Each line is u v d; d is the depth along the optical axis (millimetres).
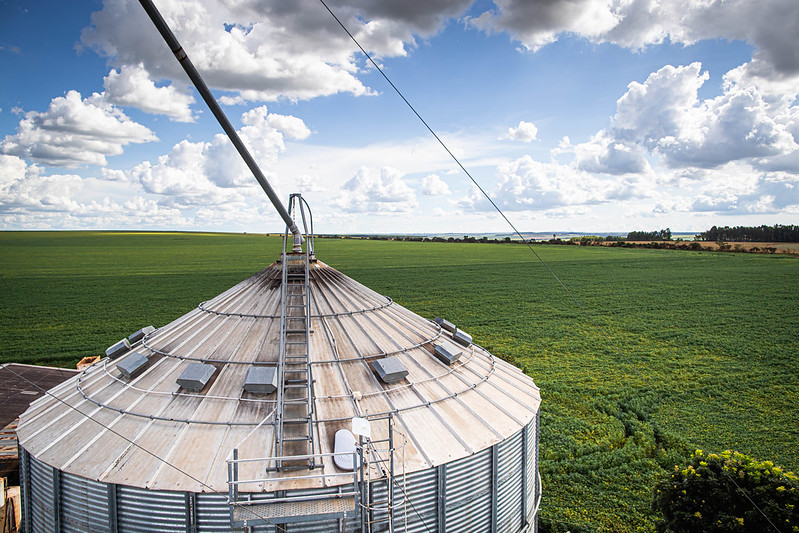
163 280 130875
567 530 27844
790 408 47375
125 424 19625
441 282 131500
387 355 23391
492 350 68250
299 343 22047
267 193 21484
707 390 52219
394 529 18297
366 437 17031
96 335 76438
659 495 24234
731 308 97000
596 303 102938
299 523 17062
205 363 21859
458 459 19469
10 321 86000
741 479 22438
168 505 17094
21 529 21438
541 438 39344
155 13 14727
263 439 18578
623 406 47562
